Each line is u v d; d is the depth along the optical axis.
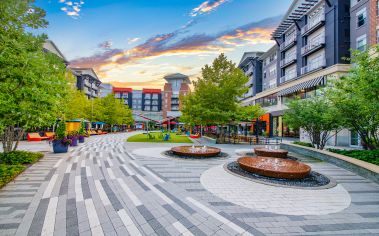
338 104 10.57
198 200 5.65
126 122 60.84
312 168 10.14
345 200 5.88
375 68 8.41
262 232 4.07
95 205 5.18
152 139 26.36
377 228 4.30
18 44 5.80
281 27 35.78
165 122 39.44
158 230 4.08
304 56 30.17
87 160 11.03
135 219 4.50
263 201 5.67
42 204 5.17
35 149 15.27
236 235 3.96
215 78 23.11
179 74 92.25
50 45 41.38
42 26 6.90
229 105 22.11
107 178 7.59
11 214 4.61
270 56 44.81
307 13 29.88
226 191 6.42
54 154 12.92
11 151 11.16
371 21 21.02
